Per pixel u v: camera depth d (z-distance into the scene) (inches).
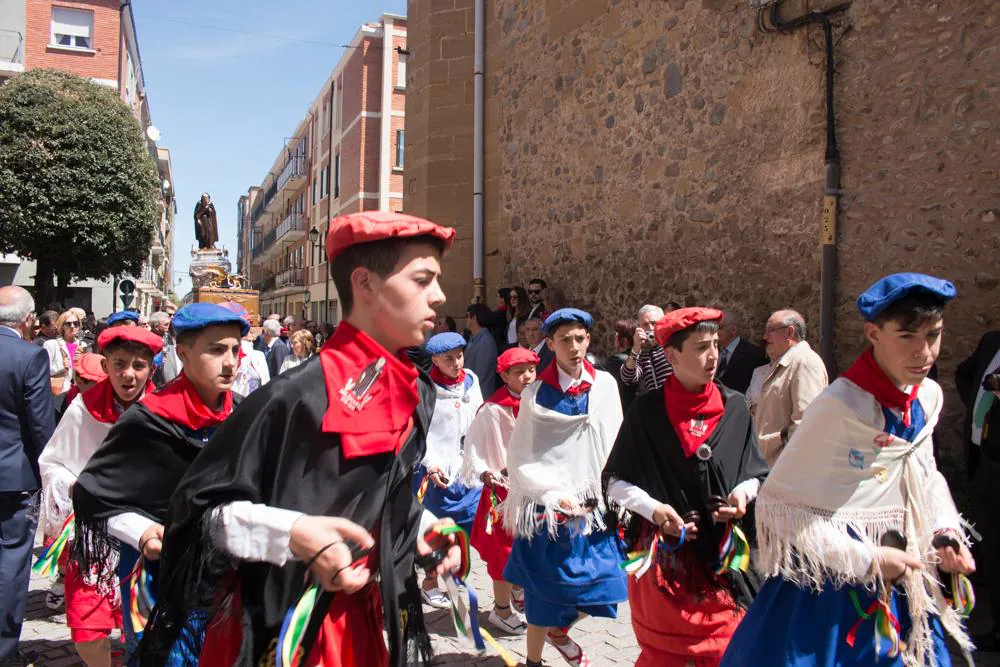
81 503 97.0
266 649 63.4
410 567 70.2
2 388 139.6
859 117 225.9
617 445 115.2
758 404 188.7
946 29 202.8
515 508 140.7
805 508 81.0
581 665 140.5
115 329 126.7
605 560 137.1
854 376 81.0
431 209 465.1
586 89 361.4
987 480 155.6
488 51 441.4
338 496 61.7
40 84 636.1
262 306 2379.4
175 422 97.4
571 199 373.4
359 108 1155.9
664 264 311.3
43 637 169.6
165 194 1768.0
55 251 644.1
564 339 144.5
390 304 63.2
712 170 285.3
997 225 189.9
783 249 253.1
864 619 80.4
